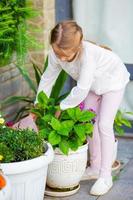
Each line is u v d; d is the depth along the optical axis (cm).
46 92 308
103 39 408
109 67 296
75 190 307
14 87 371
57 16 397
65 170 293
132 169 347
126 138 410
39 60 382
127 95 415
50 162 270
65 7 402
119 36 405
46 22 378
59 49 269
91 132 299
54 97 341
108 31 406
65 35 264
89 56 280
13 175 244
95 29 407
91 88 302
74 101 289
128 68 407
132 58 406
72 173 295
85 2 404
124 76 303
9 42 293
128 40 404
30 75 384
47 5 376
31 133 266
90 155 325
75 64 286
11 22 286
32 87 349
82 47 281
